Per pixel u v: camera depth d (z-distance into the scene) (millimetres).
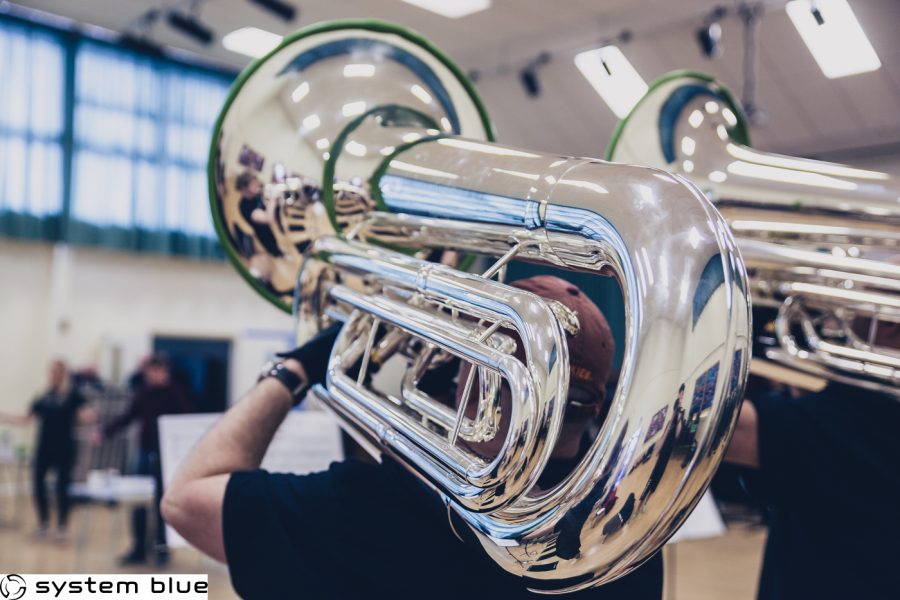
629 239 558
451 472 639
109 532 6227
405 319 748
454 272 706
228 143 1073
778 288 1118
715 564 5203
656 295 527
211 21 7922
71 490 4215
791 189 1067
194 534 869
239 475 864
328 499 843
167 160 8773
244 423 911
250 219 1061
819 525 1043
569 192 627
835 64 7469
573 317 689
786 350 1114
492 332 644
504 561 594
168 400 5000
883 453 1022
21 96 8000
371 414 780
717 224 548
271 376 933
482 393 661
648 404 512
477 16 7703
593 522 527
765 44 7488
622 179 596
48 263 8594
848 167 1058
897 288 1080
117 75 8469
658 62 8023
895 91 7480
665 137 1140
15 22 7953
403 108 1053
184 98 8859
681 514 526
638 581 820
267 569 822
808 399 1082
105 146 8422
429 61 1116
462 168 781
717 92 1202
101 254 8820
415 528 814
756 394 1382
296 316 989
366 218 941
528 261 746
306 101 1056
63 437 5844
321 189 1005
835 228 1066
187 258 9039
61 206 8188
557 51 8328
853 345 1165
